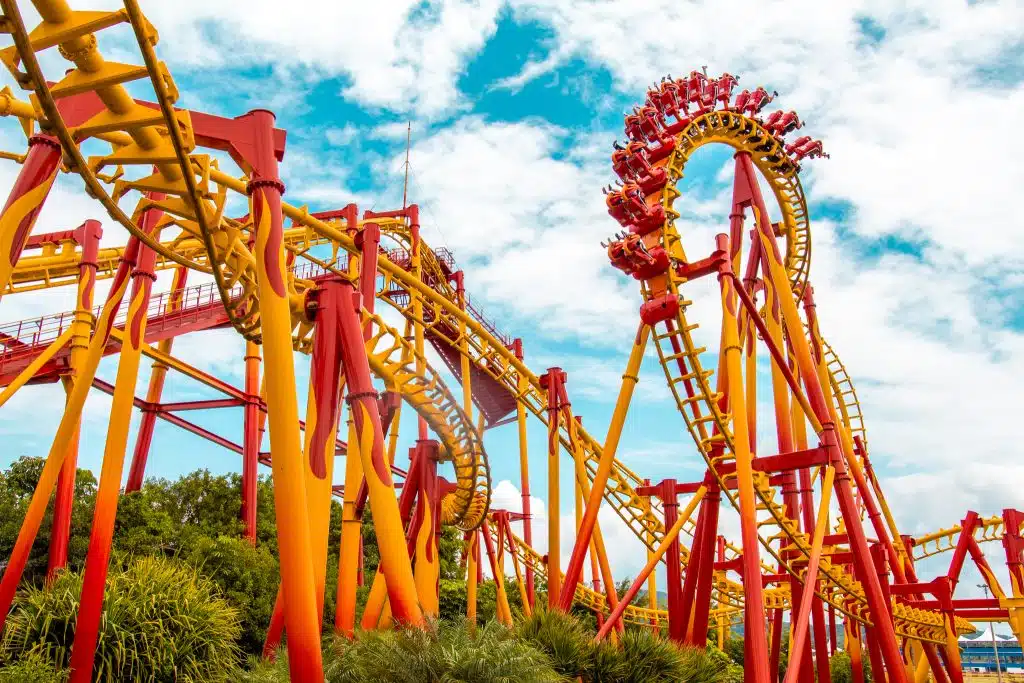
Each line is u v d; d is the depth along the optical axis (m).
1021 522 36.53
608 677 16.73
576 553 24.33
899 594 31.78
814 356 35.31
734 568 31.73
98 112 14.80
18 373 26.12
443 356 39.00
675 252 25.45
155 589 19.72
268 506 41.44
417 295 32.91
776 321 29.20
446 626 15.08
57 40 12.80
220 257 18.47
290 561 13.84
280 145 16.16
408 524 26.50
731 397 21.98
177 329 31.55
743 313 28.59
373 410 18.84
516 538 37.59
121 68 13.60
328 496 18.80
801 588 28.45
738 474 21.19
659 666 17.22
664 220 24.19
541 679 13.80
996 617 36.25
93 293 26.38
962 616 36.94
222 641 19.77
